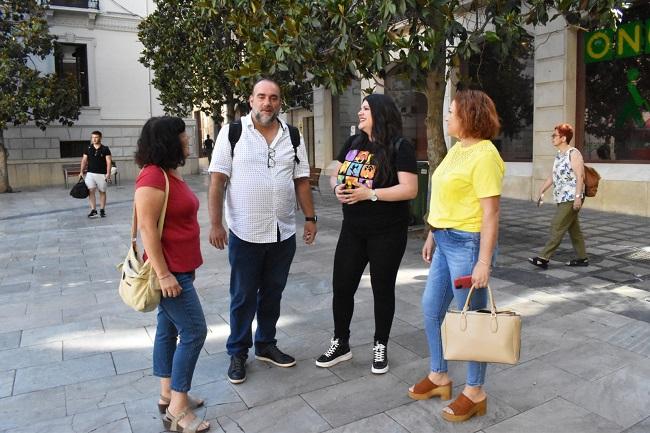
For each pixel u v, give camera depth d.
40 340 4.42
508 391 3.37
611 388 3.38
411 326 4.51
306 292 5.57
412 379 3.57
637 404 3.18
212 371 3.76
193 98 14.30
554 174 6.16
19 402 3.38
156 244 2.77
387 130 3.42
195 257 2.97
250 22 7.53
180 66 14.45
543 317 4.64
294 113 22.56
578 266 6.29
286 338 4.34
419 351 4.01
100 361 3.99
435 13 6.11
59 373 3.79
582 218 9.66
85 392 3.50
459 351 2.77
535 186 11.78
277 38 6.90
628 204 10.03
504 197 12.54
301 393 3.41
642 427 2.94
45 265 7.23
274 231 3.56
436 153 7.60
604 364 3.71
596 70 10.70
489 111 2.89
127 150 21.62
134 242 2.96
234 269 3.56
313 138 21.62
